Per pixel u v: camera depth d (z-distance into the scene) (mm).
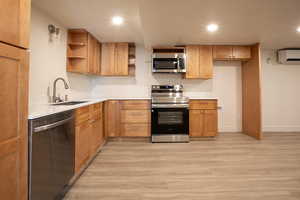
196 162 2781
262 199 1817
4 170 1081
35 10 2402
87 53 3389
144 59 4625
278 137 4266
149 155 3107
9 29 1103
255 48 4156
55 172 1647
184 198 1839
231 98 4805
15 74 1160
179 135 3951
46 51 2666
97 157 3008
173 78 4664
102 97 4617
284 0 2133
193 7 2309
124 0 2230
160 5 2248
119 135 3986
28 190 1302
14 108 1156
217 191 1970
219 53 4238
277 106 4844
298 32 3328
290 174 2367
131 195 1896
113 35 3641
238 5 2262
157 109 3947
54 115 1618
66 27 3180
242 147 3510
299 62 4660
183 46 4277
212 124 4117
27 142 1287
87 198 1837
